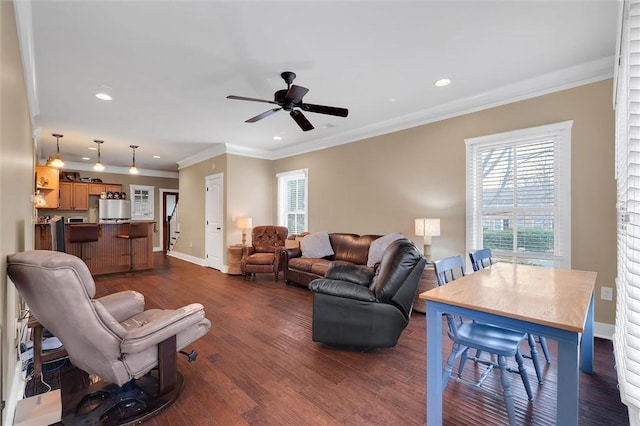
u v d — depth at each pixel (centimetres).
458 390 204
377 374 224
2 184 154
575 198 298
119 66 287
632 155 110
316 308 266
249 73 301
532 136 325
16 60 199
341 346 271
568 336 118
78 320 153
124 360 171
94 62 279
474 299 150
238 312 365
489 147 360
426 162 416
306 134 535
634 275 111
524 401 190
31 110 344
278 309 376
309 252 496
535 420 173
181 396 197
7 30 163
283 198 670
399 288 252
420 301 363
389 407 185
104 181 855
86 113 416
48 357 226
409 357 251
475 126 368
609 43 252
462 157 379
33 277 146
